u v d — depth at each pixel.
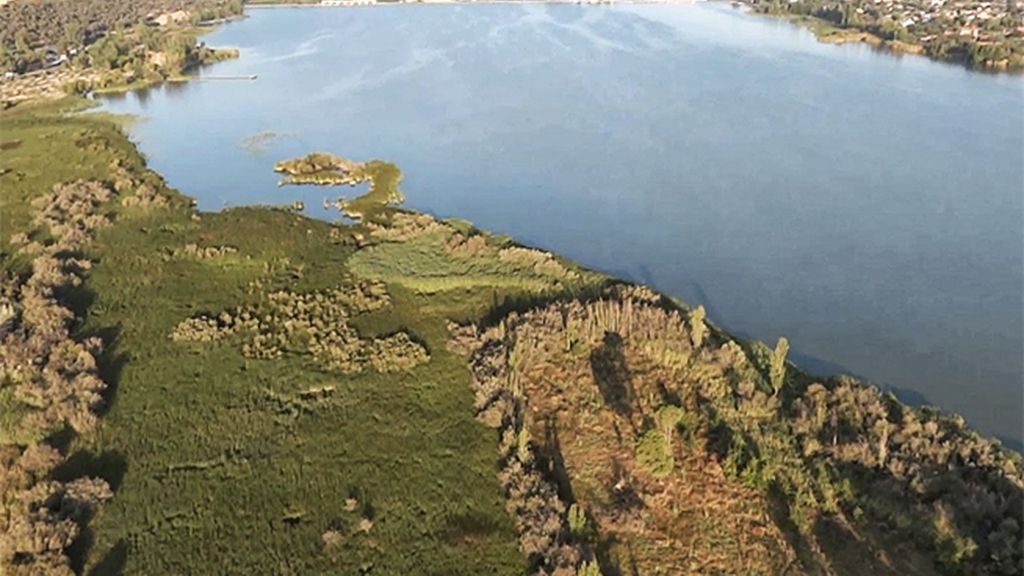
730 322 65.19
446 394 53.97
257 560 41.22
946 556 39.41
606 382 54.53
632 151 100.75
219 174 97.12
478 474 46.94
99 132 110.81
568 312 60.81
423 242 75.69
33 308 61.81
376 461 48.00
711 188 89.31
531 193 89.69
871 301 67.56
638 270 73.31
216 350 58.88
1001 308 66.06
